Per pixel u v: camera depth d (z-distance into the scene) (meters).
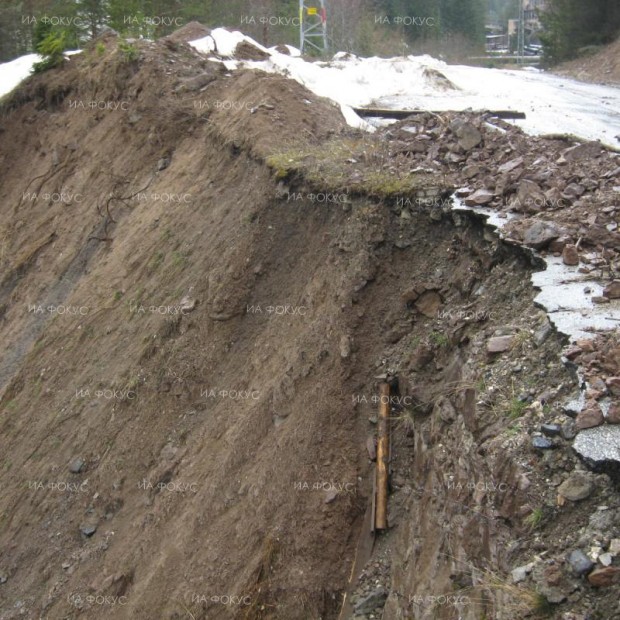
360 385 7.50
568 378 5.16
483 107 15.07
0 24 28.28
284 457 7.16
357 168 9.13
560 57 33.12
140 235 11.50
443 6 44.56
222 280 9.12
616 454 4.42
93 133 14.95
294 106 11.56
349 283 7.93
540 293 6.09
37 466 9.45
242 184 10.27
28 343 12.37
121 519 8.25
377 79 16.78
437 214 7.96
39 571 8.40
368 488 6.95
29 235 14.47
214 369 8.77
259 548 6.76
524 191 7.60
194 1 23.95
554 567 4.23
